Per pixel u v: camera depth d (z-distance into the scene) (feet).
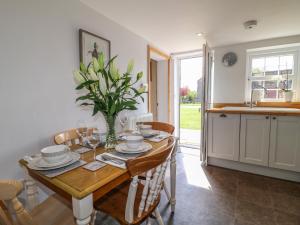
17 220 2.70
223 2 6.13
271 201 6.11
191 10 6.70
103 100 4.08
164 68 13.23
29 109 4.86
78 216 2.57
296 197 6.31
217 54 11.43
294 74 9.86
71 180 2.81
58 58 5.53
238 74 10.91
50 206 3.76
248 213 5.50
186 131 17.92
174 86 13.73
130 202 3.11
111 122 4.36
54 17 5.37
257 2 6.11
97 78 3.79
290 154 7.36
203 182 7.52
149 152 4.04
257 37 9.65
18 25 4.53
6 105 4.38
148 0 6.03
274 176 7.88
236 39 9.98
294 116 7.12
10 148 4.50
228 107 10.84
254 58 10.85
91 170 3.15
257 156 8.02
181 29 8.58
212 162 9.38
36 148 5.05
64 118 5.80
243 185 7.23
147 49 10.18
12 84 4.48
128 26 8.24
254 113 7.84
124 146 4.33
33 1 4.83
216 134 8.96
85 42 6.26
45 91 5.23
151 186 3.42
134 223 3.27
